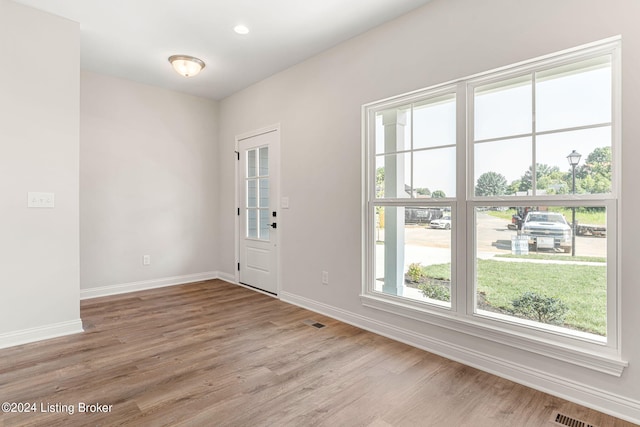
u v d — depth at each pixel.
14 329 2.65
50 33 2.79
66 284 2.88
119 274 4.23
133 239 4.34
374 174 3.07
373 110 3.06
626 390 1.78
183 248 4.78
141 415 1.78
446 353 2.49
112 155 4.16
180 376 2.18
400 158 2.88
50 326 2.81
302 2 2.60
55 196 2.83
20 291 2.68
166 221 4.62
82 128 3.94
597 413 1.82
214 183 5.07
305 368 2.31
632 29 1.76
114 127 4.17
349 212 3.19
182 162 4.75
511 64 2.17
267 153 4.24
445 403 1.91
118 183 4.21
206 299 3.97
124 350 2.57
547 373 2.03
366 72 3.02
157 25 2.96
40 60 2.75
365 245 3.09
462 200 2.44
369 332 2.98
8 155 2.62
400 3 2.59
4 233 2.61
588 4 1.88
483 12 2.29
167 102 4.60
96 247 4.06
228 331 2.97
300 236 3.73
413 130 2.78
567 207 2.04
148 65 3.81
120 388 2.04
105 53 3.51
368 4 2.61
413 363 2.39
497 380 2.17
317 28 2.98
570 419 1.78
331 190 3.36
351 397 1.97
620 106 1.80
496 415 1.81
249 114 4.48
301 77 3.69
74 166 2.93
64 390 2.01
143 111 4.39
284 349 2.61
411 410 1.85
